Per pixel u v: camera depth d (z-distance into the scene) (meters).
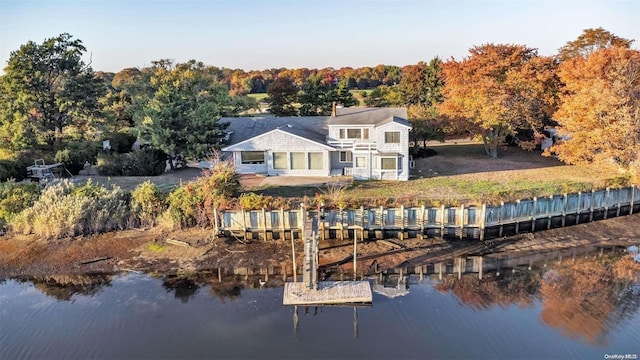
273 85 74.62
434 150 51.84
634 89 32.94
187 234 26.64
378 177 37.09
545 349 15.88
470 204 25.86
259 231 25.98
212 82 66.25
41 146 43.00
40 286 21.31
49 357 15.89
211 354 15.84
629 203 29.17
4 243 26.02
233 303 19.42
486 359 15.40
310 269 19.98
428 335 16.83
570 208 27.52
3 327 17.89
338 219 25.73
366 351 15.92
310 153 38.34
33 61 43.66
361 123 38.34
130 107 54.72
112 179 37.69
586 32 61.31
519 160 44.97
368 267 22.67
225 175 28.45
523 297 19.58
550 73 43.75
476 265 22.84
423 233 25.88
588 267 22.44
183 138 39.75
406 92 81.88
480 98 43.66
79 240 26.27
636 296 19.45
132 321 18.09
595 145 32.25
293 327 17.48
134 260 23.80
